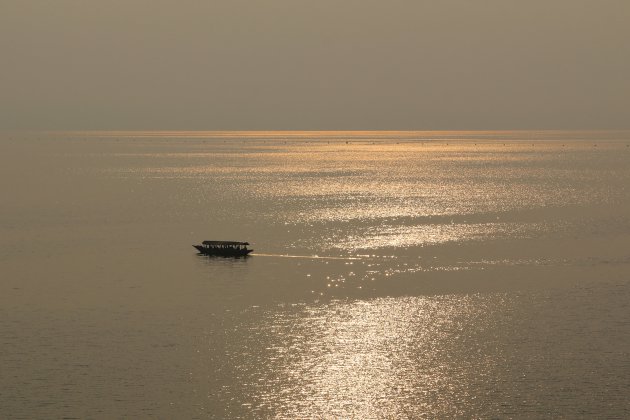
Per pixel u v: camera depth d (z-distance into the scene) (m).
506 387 72.31
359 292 104.69
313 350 82.06
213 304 99.12
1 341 84.69
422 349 82.12
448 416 67.25
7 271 118.81
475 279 111.88
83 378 74.56
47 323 91.06
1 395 70.94
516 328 88.38
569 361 78.12
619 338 84.44
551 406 68.62
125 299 101.81
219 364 78.06
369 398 70.56
